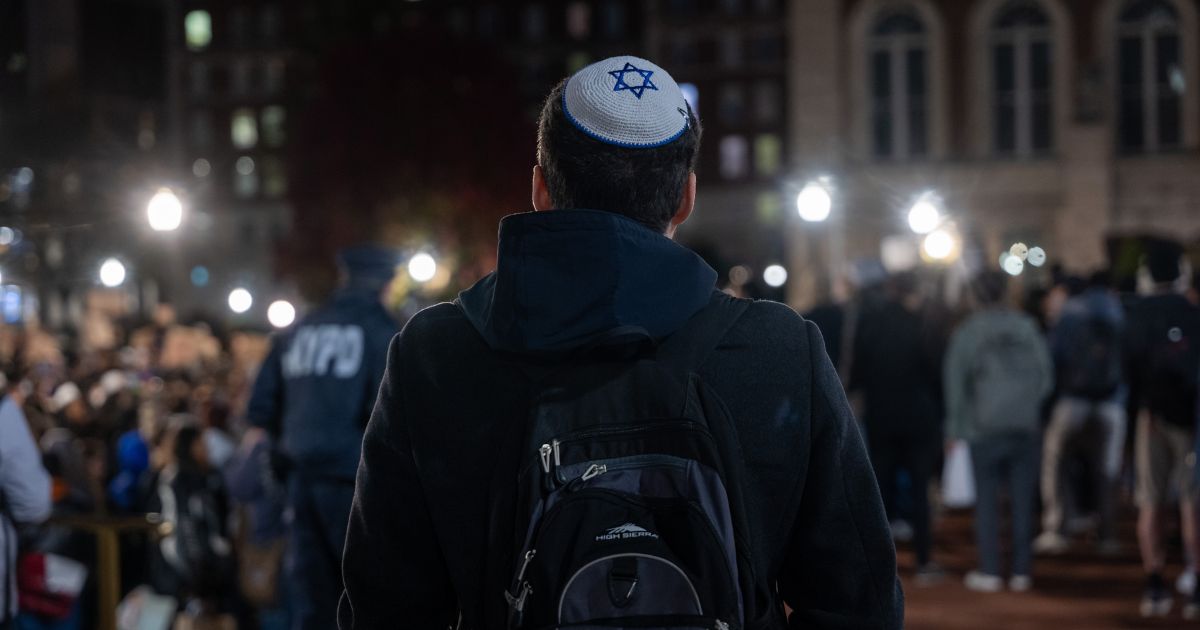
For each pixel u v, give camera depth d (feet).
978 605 29.25
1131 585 31.45
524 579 6.46
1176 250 28.09
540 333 6.83
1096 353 35.47
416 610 7.20
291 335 20.86
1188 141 133.18
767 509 6.89
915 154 130.93
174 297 239.91
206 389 33.27
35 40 148.05
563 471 6.62
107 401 30.60
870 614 7.03
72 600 21.80
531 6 258.78
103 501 23.91
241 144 272.92
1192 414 27.40
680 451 6.65
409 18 207.21
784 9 239.50
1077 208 130.93
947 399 31.07
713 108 242.37
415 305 61.87
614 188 7.11
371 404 20.34
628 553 6.29
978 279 30.76
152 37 264.93
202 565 25.32
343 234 189.67
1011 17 131.34
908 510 40.34
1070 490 37.17
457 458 6.94
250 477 23.35
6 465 14.71
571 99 7.23
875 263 32.73
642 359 6.89
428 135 188.65
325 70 192.44
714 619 6.28
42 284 51.85
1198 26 132.36
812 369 7.02
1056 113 131.34
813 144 129.90
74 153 69.92
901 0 129.59
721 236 241.55
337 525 20.01
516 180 192.75
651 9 244.01
